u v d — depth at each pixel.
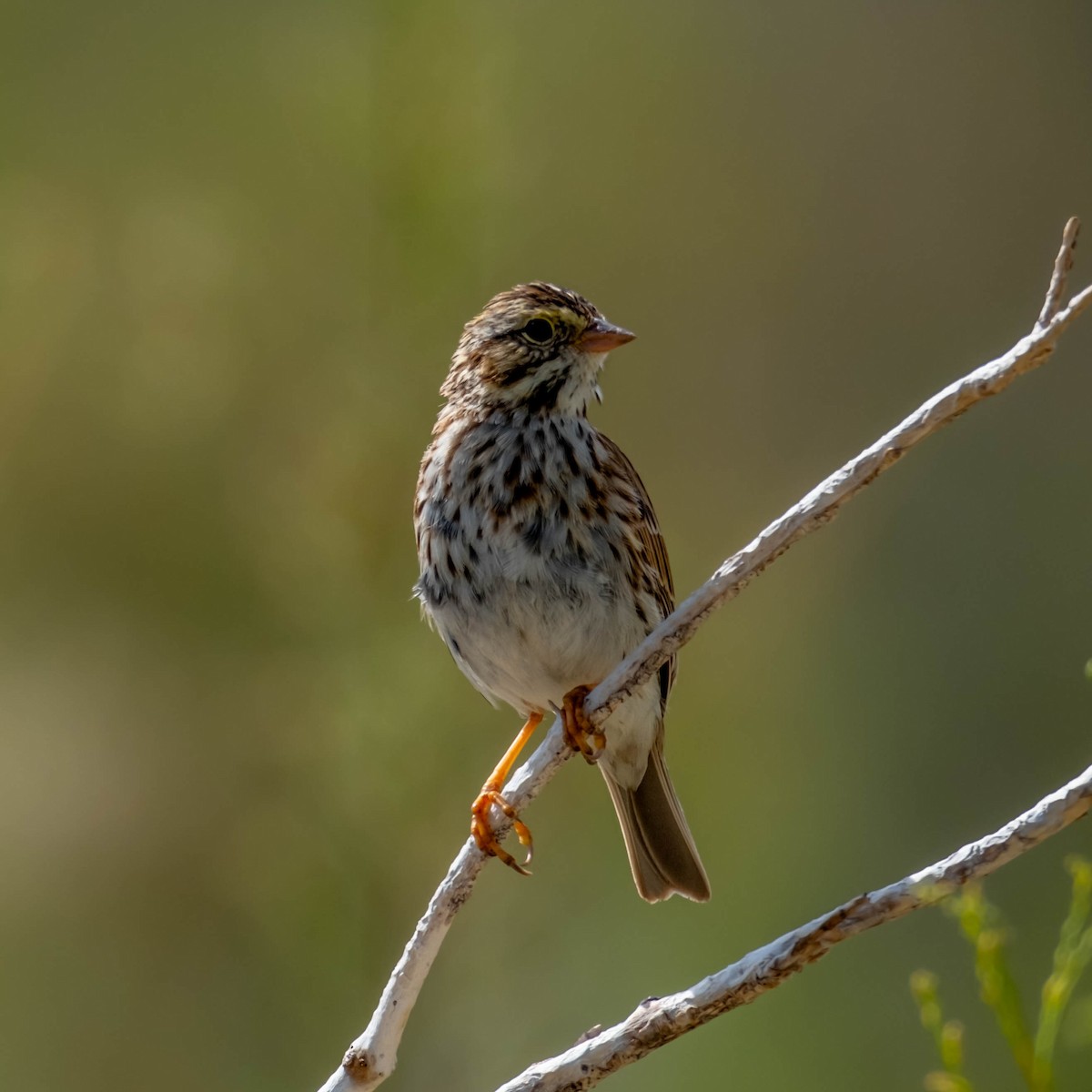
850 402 15.28
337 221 11.95
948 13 16.56
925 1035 11.38
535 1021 11.02
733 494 14.66
